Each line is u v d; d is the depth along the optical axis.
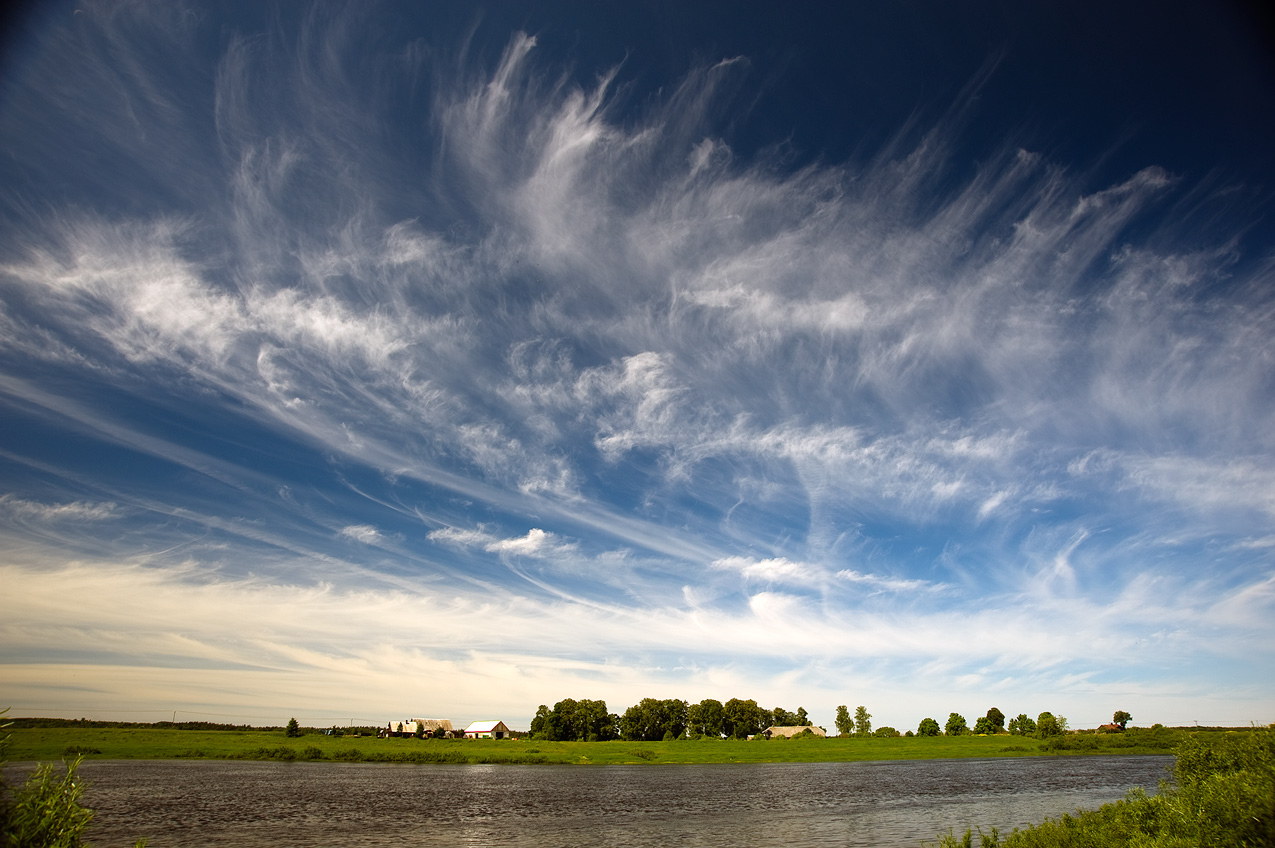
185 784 100.81
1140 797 32.06
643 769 157.62
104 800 79.81
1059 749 187.25
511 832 62.91
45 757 137.75
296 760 165.12
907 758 184.12
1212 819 25.69
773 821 68.94
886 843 54.47
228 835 57.81
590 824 68.25
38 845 17.72
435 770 147.25
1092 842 27.52
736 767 162.62
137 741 183.88
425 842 57.09
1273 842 22.53
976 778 115.94
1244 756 31.50
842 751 190.88
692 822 69.19
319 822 67.06
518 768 159.62
